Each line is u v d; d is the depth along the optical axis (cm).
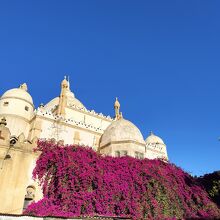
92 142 4316
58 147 2525
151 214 2273
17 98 4362
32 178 2286
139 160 2828
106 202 2206
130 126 3903
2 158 2231
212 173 3184
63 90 4872
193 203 2756
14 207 2100
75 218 1546
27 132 4200
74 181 2245
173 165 3066
